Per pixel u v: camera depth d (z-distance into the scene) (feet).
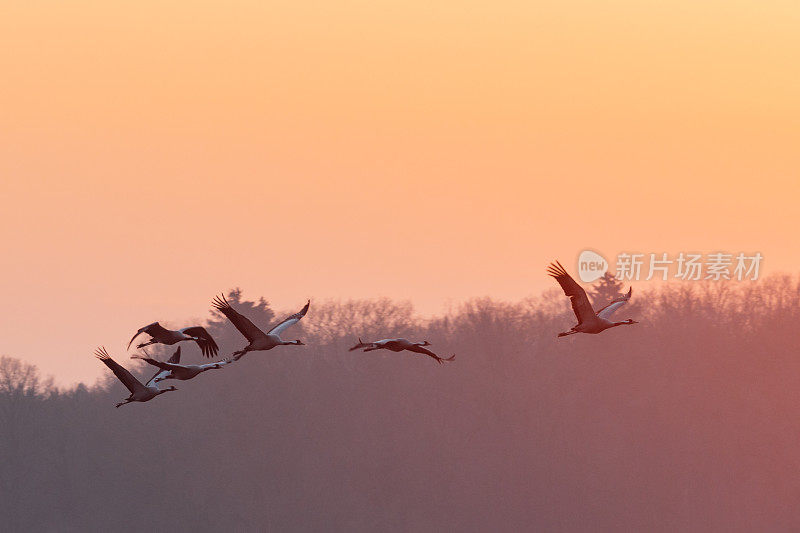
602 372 279.28
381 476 268.62
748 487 256.32
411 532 256.52
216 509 268.41
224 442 278.05
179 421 285.84
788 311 292.61
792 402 267.18
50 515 286.87
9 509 288.51
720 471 260.42
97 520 278.46
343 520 261.03
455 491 261.24
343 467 269.85
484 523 256.11
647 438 264.31
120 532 274.57
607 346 284.00
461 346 291.38
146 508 276.62
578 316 78.89
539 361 286.46
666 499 256.11
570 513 254.27
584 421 268.21
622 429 266.36
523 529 254.88
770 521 248.52
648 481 258.78
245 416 280.72
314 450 273.75
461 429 271.49
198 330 84.69
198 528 267.18
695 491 257.14
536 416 269.85
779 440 261.03
